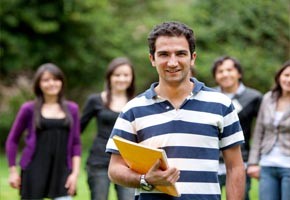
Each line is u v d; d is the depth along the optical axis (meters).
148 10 29.22
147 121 4.95
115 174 4.96
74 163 8.70
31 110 8.55
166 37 4.86
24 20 25.34
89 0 25.66
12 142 8.66
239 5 25.55
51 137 8.51
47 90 8.58
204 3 26.48
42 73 8.58
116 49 27.34
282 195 8.41
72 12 25.66
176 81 4.90
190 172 4.82
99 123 8.97
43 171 8.47
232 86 9.31
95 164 8.80
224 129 5.00
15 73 27.58
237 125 5.05
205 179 4.84
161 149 4.78
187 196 4.80
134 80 9.16
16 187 8.61
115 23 27.56
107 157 8.80
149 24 27.97
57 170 8.52
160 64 4.88
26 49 25.94
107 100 8.98
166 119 4.91
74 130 8.76
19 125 8.62
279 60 25.38
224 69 9.27
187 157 4.84
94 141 8.96
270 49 25.44
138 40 27.95
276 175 8.54
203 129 4.88
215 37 25.86
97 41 27.12
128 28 27.91
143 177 4.70
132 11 29.19
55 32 26.31
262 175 8.66
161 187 4.73
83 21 25.95
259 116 8.91
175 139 4.86
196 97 4.96
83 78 27.69
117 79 9.00
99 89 28.52
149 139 4.91
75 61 26.91
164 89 4.99
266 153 8.62
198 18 26.42
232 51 25.28
